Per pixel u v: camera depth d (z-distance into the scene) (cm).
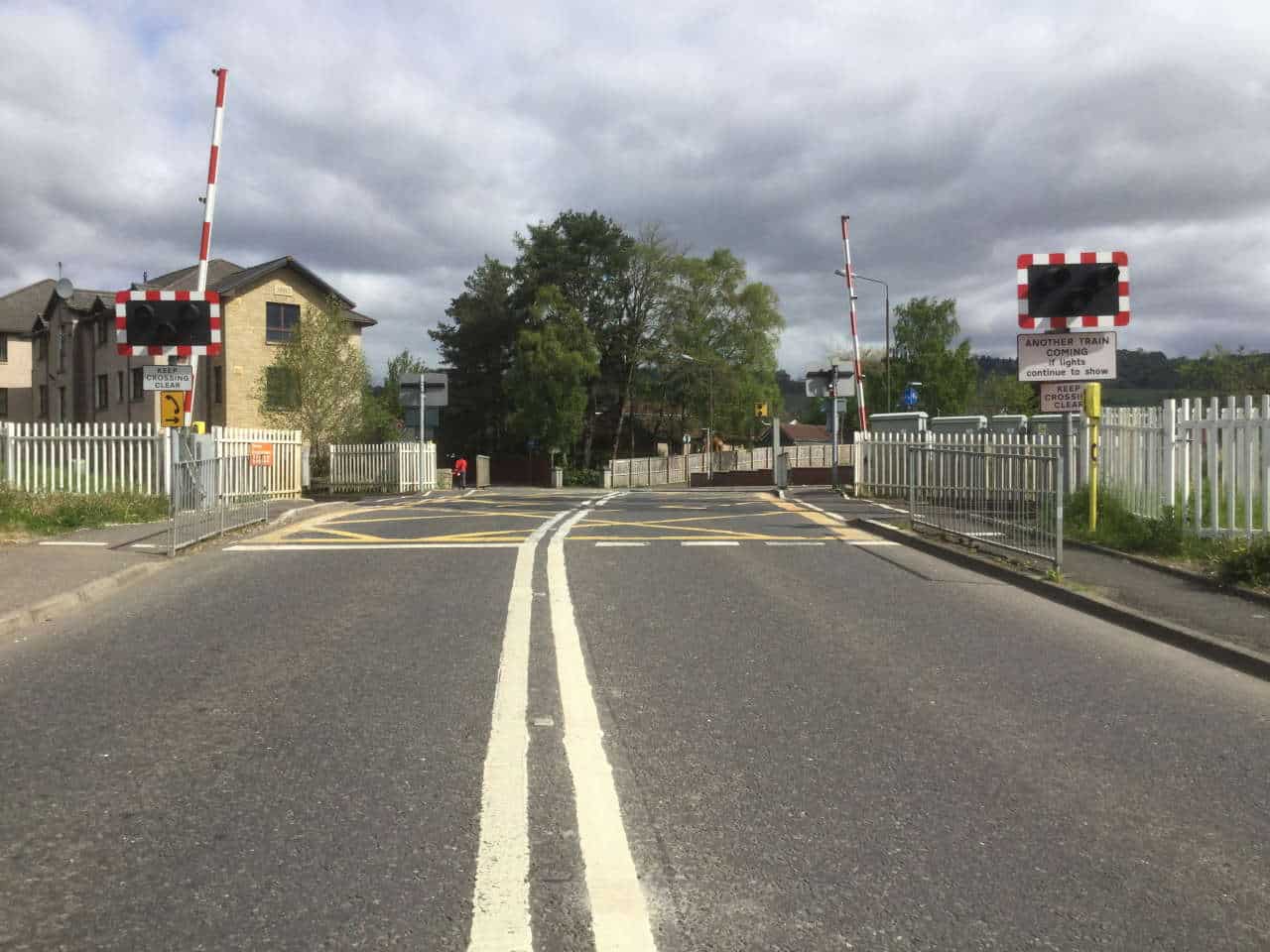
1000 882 340
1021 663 649
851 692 573
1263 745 489
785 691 574
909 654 668
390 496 2841
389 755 459
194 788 416
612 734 493
